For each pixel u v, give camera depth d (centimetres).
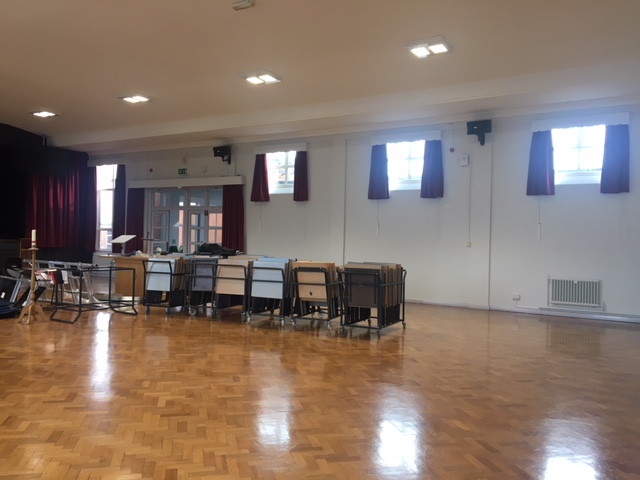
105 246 1323
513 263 838
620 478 242
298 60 678
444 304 893
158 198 1250
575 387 394
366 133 974
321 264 630
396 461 256
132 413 318
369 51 641
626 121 750
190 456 257
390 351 514
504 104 786
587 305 775
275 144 1072
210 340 550
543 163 804
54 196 1233
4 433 283
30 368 421
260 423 305
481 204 864
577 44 607
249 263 670
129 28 588
